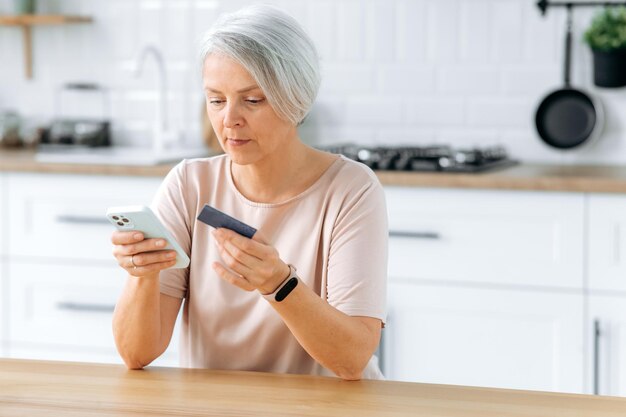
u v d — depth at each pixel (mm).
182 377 1627
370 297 1807
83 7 4211
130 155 3775
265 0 3992
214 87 1737
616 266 3066
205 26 4086
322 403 1478
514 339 3158
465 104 3838
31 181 3564
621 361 3080
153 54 3932
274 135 1777
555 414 1427
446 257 3195
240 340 1915
